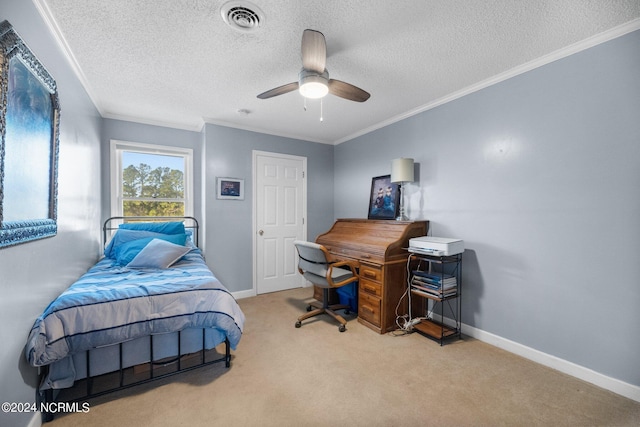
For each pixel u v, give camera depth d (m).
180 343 1.85
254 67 2.20
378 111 3.12
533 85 2.10
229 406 1.60
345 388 1.77
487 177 2.40
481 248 2.45
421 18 1.62
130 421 1.48
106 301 1.58
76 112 2.15
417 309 2.82
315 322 2.87
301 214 4.23
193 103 2.93
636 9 1.53
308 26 1.69
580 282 1.87
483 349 2.28
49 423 1.46
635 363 1.65
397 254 2.66
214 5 1.52
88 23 1.66
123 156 3.36
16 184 1.20
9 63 1.11
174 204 3.64
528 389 1.75
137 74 2.29
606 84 1.76
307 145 4.27
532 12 1.56
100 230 3.04
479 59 2.07
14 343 1.21
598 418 1.50
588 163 1.84
